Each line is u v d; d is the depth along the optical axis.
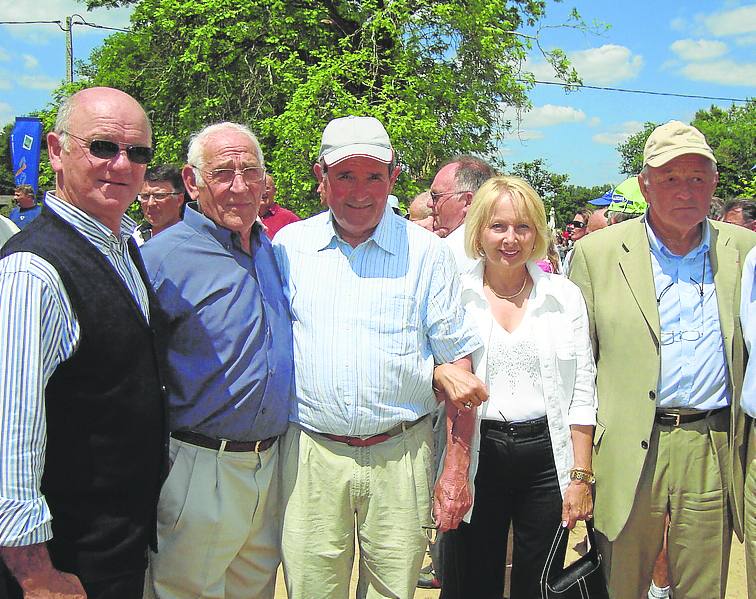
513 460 2.75
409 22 14.59
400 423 2.54
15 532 1.75
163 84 16.45
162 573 2.44
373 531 2.56
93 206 1.98
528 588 2.82
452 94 14.48
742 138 41.47
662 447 2.81
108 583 2.03
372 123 2.51
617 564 2.91
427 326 2.58
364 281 2.50
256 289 2.46
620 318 2.84
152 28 16.52
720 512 2.83
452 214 3.97
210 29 14.59
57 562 1.95
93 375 1.94
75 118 1.96
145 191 4.34
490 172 4.09
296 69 14.62
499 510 2.84
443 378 2.54
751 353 2.71
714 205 6.48
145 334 2.08
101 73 20.39
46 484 1.92
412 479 2.56
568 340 2.80
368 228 2.54
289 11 15.27
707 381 2.77
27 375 1.77
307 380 2.51
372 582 2.62
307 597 2.56
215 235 2.43
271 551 2.64
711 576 2.87
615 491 2.82
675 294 2.81
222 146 2.38
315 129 13.39
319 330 2.49
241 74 15.55
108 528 2.01
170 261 2.37
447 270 2.62
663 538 2.95
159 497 2.31
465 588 2.85
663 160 2.64
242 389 2.37
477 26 14.47
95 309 1.93
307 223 2.69
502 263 2.77
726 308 2.78
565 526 2.74
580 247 3.06
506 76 15.21
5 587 1.95
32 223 1.98
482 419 2.78
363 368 2.45
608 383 2.87
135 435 2.05
